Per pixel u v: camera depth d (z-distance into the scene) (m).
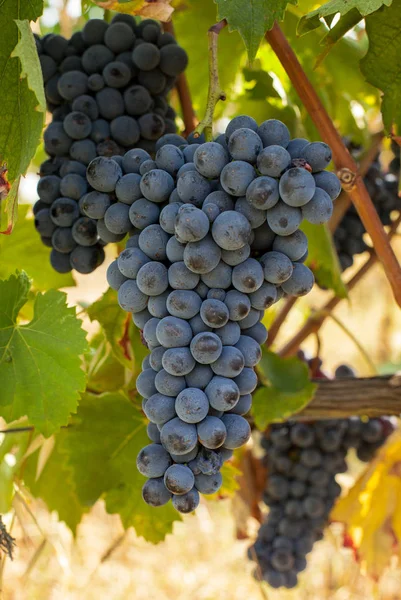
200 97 0.94
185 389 0.47
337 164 0.66
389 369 1.21
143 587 1.76
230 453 0.49
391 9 0.59
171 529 0.76
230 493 0.78
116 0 0.56
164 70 0.63
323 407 0.73
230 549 1.90
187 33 0.88
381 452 0.87
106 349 0.72
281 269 0.49
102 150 0.61
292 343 0.92
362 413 0.73
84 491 0.75
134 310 0.50
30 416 0.60
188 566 1.86
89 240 0.59
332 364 2.46
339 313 2.52
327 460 0.87
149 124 0.62
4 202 0.60
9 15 0.56
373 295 2.38
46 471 0.79
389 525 0.86
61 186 0.59
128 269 0.50
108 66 0.62
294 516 0.89
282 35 0.64
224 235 0.47
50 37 0.64
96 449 0.74
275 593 1.64
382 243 0.67
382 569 0.87
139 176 0.52
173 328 0.48
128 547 1.81
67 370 0.60
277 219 0.48
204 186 0.49
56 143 0.61
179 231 0.47
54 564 1.63
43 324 0.61
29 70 0.51
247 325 0.50
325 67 0.88
